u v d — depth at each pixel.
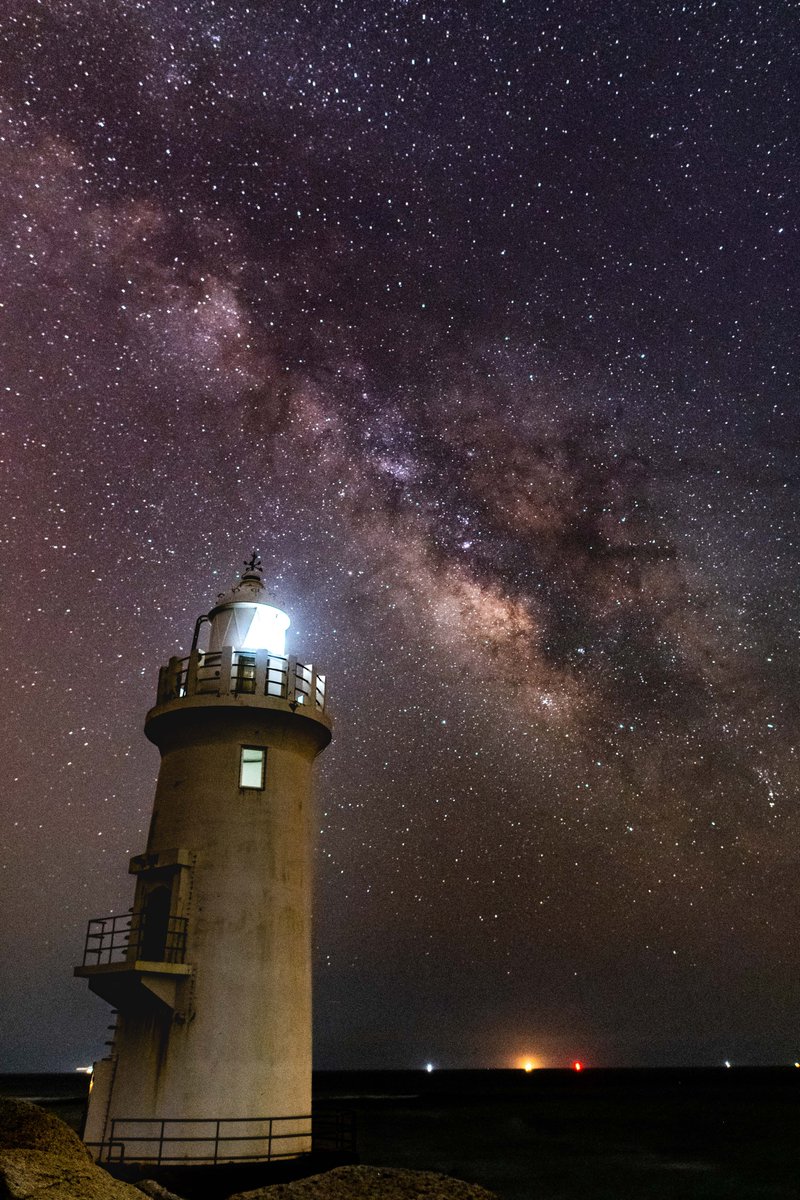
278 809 19.80
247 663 20.42
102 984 18.36
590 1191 37.81
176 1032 17.72
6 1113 7.98
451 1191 7.09
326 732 21.34
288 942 19.00
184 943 18.28
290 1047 18.36
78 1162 7.60
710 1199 35.72
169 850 18.81
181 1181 16.25
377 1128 67.38
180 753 20.30
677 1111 83.75
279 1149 17.47
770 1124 68.00
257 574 23.19
